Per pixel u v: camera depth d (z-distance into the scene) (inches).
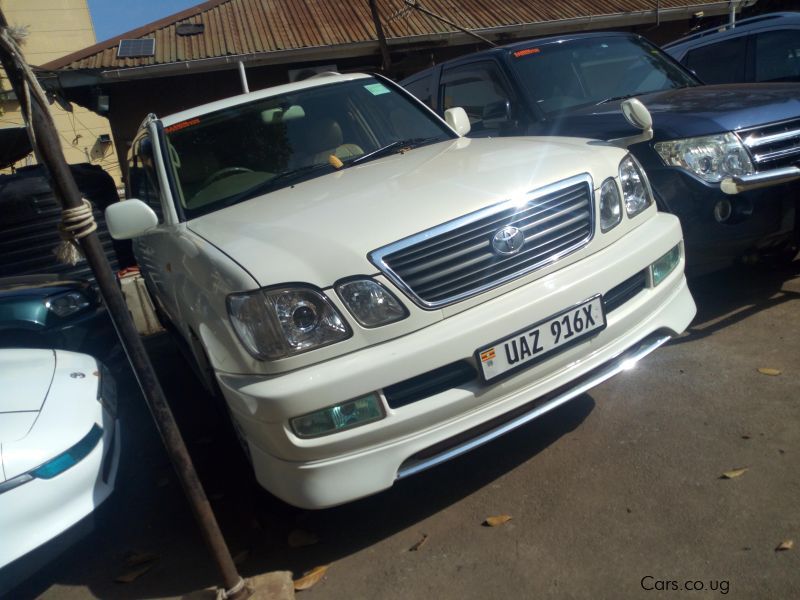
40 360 143.8
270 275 98.1
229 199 141.6
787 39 228.1
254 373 99.4
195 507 96.0
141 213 131.6
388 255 100.4
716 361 144.2
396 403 100.7
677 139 153.1
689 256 154.8
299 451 97.6
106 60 466.3
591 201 115.8
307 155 153.5
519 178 113.0
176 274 126.4
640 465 115.0
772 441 114.2
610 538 99.7
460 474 124.3
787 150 153.8
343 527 116.7
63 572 120.6
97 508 115.6
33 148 83.9
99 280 89.4
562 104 199.3
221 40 494.0
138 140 179.5
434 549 105.7
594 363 112.6
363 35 499.2
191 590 107.7
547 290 107.3
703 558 92.4
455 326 101.6
